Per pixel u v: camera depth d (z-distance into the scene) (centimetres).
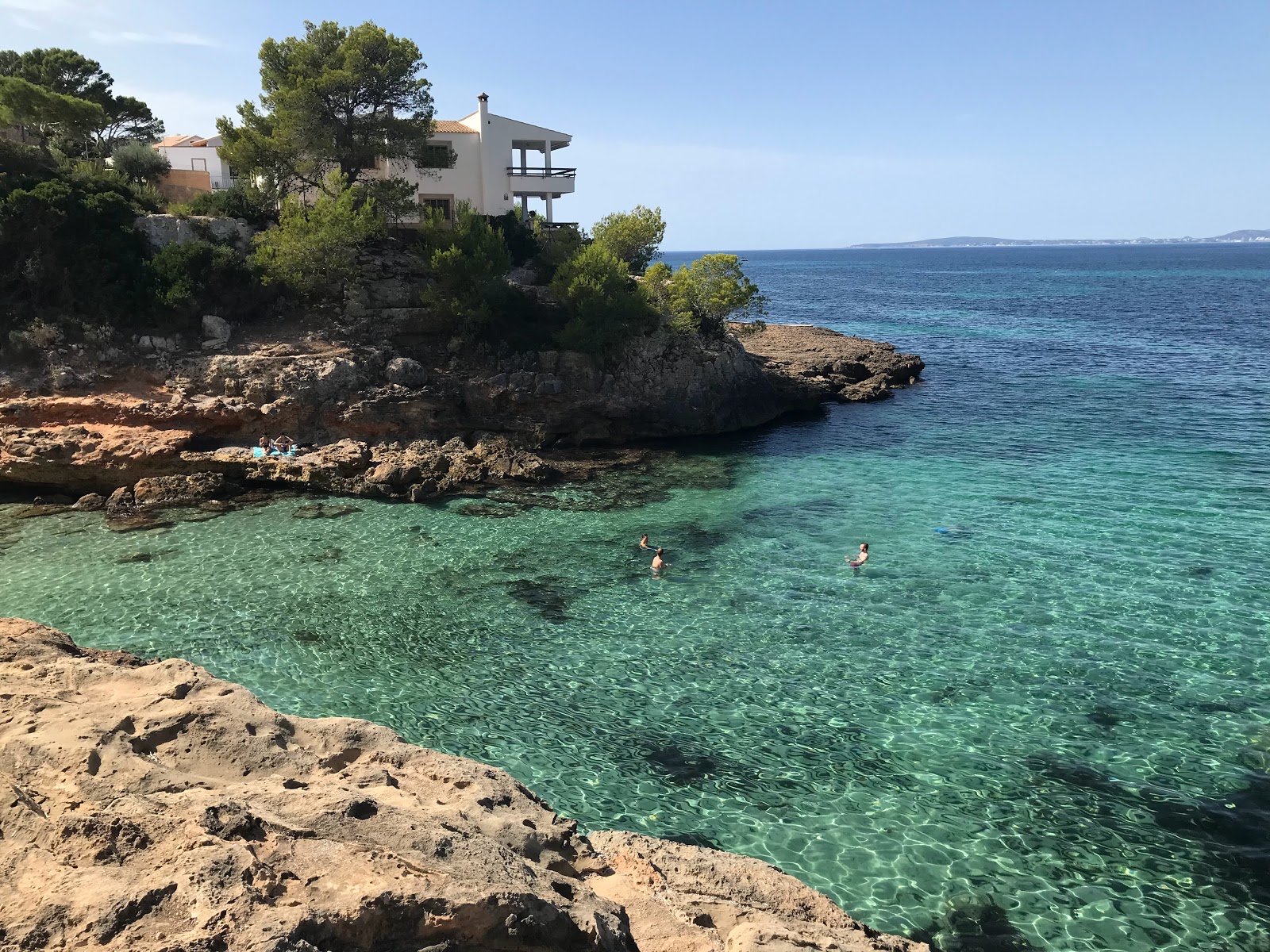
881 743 1761
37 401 3544
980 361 7456
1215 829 1489
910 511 3297
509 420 4347
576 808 1555
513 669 2081
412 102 4959
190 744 1038
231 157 4781
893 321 11212
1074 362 7194
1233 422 4628
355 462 3597
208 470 3531
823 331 8094
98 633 2214
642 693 1967
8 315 3806
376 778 1038
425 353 4434
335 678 2016
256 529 3061
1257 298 13475
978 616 2339
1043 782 1625
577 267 4669
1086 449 4191
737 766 1686
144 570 2653
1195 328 9388
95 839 796
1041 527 3050
